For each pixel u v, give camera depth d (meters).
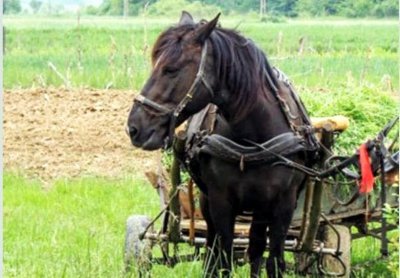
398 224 10.12
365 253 11.45
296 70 32.12
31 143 19.42
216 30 8.76
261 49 8.97
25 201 15.12
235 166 8.84
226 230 9.05
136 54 35.25
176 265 10.31
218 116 8.97
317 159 9.30
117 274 10.05
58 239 12.34
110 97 23.88
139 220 10.27
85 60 37.22
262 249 9.41
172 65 8.48
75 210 14.34
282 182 8.91
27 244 11.97
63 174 17.50
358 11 74.44
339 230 10.16
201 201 9.59
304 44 39.03
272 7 72.81
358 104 11.26
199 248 10.53
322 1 73.44
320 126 9.31
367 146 9.09
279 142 8.85
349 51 46.62
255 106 8.80
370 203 10.29
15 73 31.41
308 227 9.52
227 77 8.68
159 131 8.47
